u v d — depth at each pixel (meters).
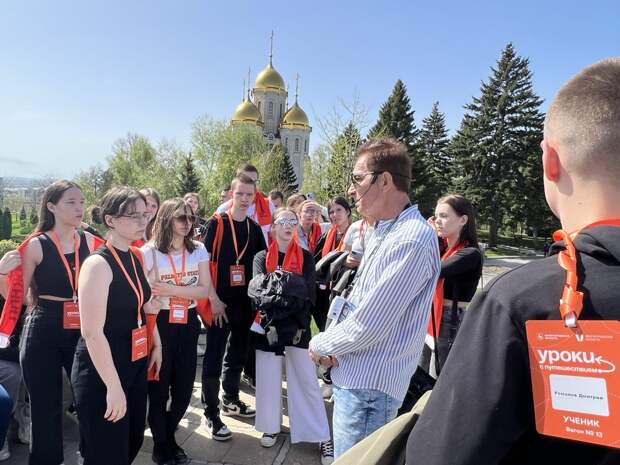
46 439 2.69
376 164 1.93
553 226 31.22
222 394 4.13
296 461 3.20
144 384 2.56
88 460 2.29
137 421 2.55
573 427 0.70
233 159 41.22
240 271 3.77
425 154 36.97
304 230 5.39
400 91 33.16
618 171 0.78
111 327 2.37
